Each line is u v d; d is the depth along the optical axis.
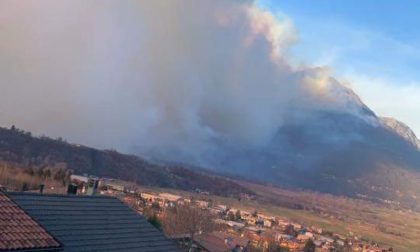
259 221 144.50
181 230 70.88
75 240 18.77
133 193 124.06
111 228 21.55
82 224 20.45
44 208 19.94
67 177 92.06
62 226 19.20
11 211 14.55
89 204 22.73
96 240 19.75
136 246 21.34
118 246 20.34
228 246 67.50
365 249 139.62
